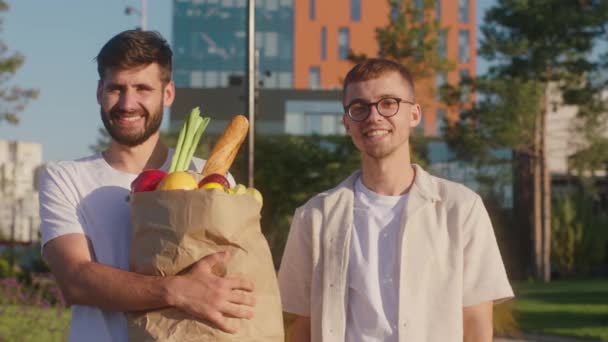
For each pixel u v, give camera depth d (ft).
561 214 117.39
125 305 10.46
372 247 12.78
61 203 11.50
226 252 10.36
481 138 106.11
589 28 94.48
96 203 11.59
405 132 13.00
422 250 12.66
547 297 76.38
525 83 100.94
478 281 12.73
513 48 97.91
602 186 133.18
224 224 10.29
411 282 12.54
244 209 10.47
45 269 81.46
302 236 13.38
